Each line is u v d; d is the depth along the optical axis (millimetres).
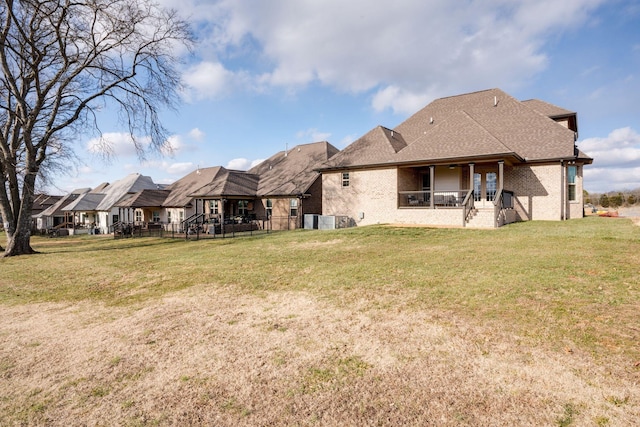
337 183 24016
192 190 38062
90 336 5715
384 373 3945
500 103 22828
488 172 20328
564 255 8719
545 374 3686
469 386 3578
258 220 31109
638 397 3234
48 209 59469
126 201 41094
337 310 6176
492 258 9125
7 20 17844
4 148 18891
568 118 21578
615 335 4398
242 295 7645
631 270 6984
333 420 3186
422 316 5559
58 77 19328
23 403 3783
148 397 3773
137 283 9633
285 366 4258
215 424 3246
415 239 14055
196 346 5043
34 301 8242
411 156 20016
